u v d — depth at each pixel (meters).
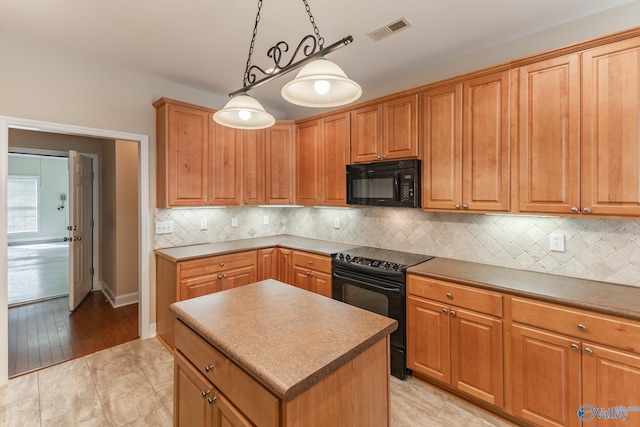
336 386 1.07
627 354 1.47
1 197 2.29
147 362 2.63
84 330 3.24
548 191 1.91
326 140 3.29
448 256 2.68
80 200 4.04
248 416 1.06
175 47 2.51
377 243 3.21
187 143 3.06
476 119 2.20
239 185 3.46
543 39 2.24
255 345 1.13
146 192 3.05
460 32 2.27
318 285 2.98
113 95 2.83
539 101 1.93
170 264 2.82
